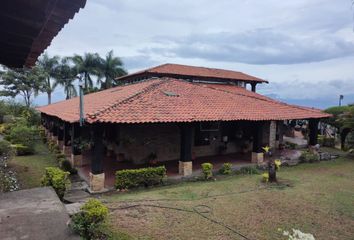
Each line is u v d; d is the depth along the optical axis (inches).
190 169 529.7
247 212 324.8
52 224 203.2
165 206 337.7
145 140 610.2
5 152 667.4
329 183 474.9
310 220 306.3
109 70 1656.0
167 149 641.0
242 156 716.0
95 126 432.1
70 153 679.1
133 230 266.1
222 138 740.7
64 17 130.3
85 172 543.5
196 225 284.5
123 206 334.0
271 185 454.0
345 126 804.6
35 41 166.9
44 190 288.2
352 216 320.5
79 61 1624.0
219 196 388.5
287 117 678.5
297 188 436.8
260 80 1211.2
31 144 822.5
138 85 711.7
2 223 201.8
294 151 815.1
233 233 268.8
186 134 524.7
